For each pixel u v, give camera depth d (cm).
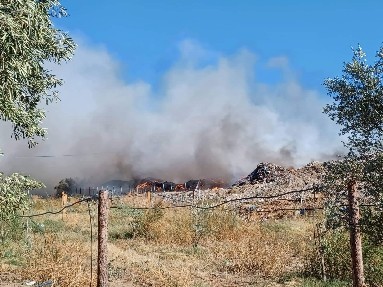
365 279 1063
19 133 1263
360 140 712
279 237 1900
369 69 714
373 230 711
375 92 709
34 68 1188
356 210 711
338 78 737
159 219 2055
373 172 692
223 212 2211
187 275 1225
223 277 1308
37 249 1394
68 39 1248
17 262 1321
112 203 2923
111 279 1221
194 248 1731
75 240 1675
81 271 1141
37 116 1262
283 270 1375
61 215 2461
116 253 1570
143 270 1316
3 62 1000
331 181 741
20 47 994
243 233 1981
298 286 1180
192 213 2134
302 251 1617
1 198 1100
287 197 3275
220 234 1959
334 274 1269
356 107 711
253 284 1229
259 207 2955
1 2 964
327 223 769
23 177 1133
